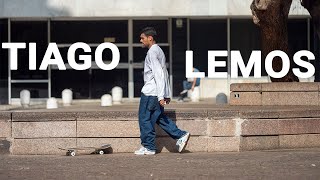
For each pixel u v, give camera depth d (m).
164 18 33.59
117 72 33.59
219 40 33.81
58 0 32.38
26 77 33.31
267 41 18.61
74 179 10.26
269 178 10.16
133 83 33.62
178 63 33.62
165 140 13.60
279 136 13.91
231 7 32.56
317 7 18.52
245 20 33.84
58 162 12.27
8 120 13.62
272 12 18.05
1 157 13.16
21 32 33.34
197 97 31.25
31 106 31.72
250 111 13.66
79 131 13.55
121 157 12.84
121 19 33.56
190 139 13.60
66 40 33.41
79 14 32.38
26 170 11.28
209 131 13.60
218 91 33.59
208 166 11.48
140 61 33.62
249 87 16.67
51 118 13.55
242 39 33.69
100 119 13.54
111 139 13.56
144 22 33.59
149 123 12.98
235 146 13.61
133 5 32.41
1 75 33.19
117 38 33.56
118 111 13.61
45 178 10.38
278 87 16.33
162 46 33.66
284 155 12.80
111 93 33.50
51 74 33.34
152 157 12.75
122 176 10.50
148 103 12.87
